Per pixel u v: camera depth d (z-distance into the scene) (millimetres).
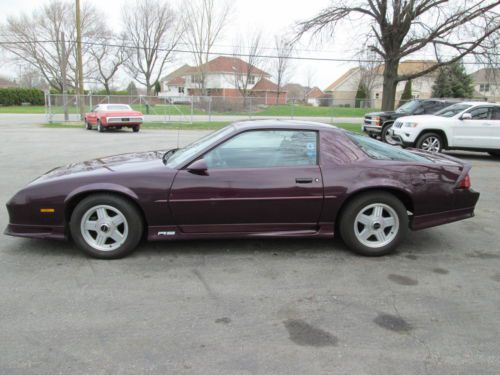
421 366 2623
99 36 60031
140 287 3660
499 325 3123
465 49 21406
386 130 15352
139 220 4230
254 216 4281
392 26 22688
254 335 2949
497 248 4766
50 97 26375
